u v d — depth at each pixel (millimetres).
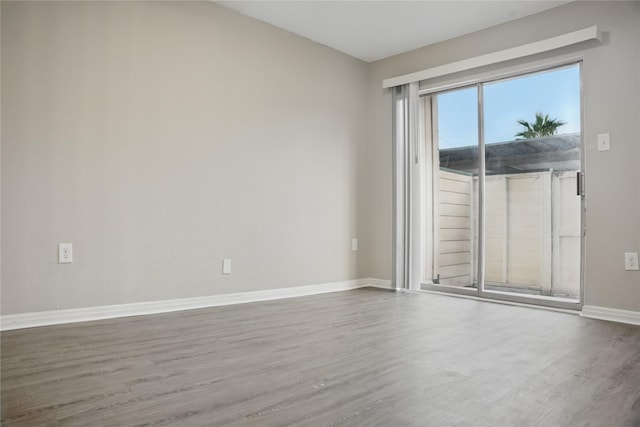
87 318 2838
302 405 1544
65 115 2758
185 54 3316
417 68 4398
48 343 2309
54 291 2717
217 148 3484
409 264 4324
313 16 3727
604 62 3250
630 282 3082
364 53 4547
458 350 2262
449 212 4285
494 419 1445
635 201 3088
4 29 2551
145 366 1958
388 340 2451
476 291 3955
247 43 3703
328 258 4328
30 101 2633
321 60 4305
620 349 2301
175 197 3238
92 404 1539
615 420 1443
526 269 3773
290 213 3996
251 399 1596
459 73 4090
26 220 2619
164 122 3191
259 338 2471
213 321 2896
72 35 2791
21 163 2604
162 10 3201
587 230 3283
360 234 4664
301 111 4113
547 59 3543
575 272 3514
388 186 4609
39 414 1452
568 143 3543
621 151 3154
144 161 3088
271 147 3859
